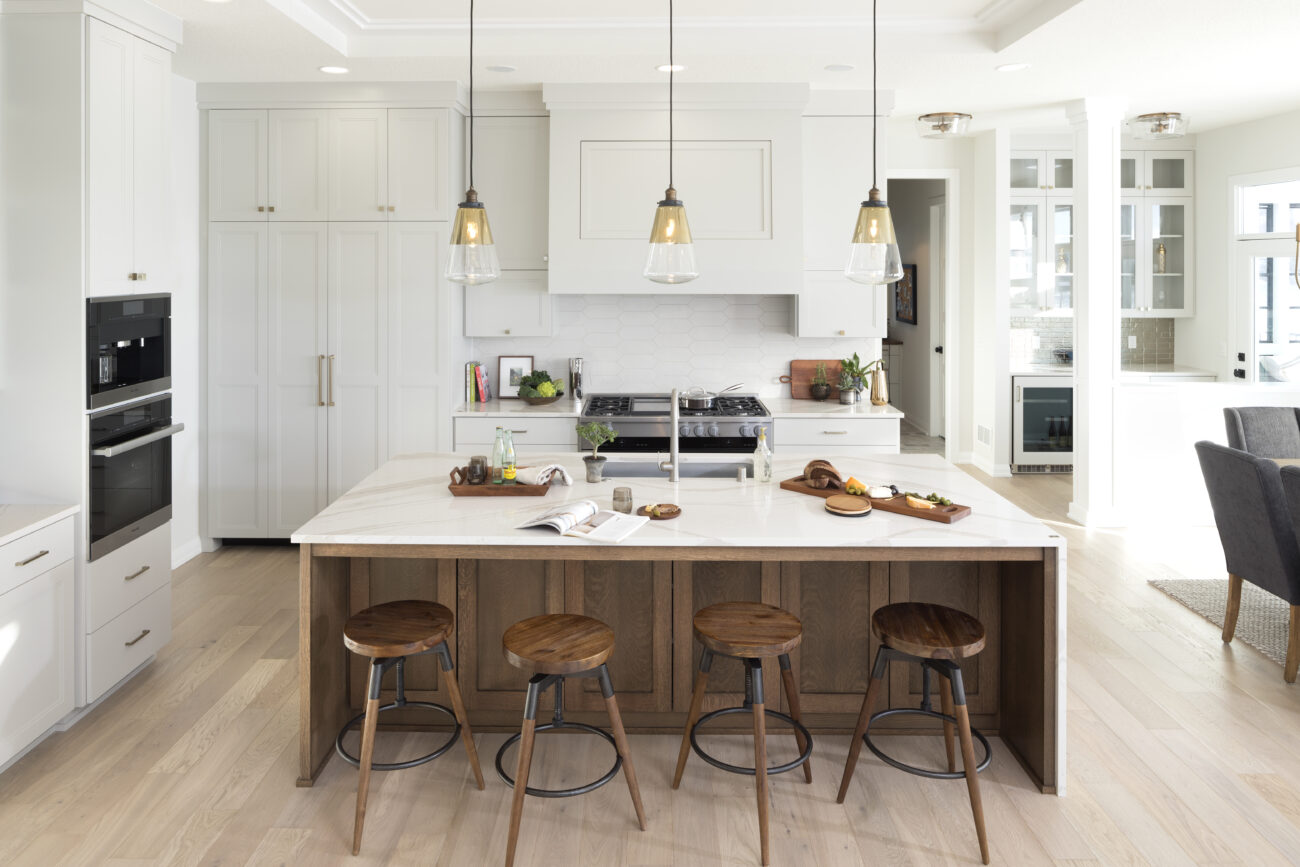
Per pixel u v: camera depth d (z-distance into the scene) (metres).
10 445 3.49
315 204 5.47
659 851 2.69
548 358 6.12
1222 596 4.83
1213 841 2.73
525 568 3.30
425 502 3.35
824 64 4.97
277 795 2.98
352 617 2.92
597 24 4.68
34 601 3.21
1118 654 4.12
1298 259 5.21
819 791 3.02
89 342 3.47
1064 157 7.64
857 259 3.11
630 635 3.32
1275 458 4.97
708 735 3.38
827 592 3.32
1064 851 2.68
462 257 3.16
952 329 8.09
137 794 2.97
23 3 3.41
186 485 5.48
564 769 3.15
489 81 5.37
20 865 2.60
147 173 3.86
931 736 3.39
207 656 4.09
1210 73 5.20
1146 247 7.68
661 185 5.50
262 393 5.57
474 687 3.36
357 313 5.51
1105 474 6.21
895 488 3.37
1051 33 4.43
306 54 4.71
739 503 3.34
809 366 6.11
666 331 6.11
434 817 2.86
